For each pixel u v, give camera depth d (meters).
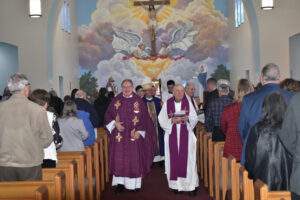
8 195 4.56
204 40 21.70
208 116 8.34
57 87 17.25
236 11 19.77
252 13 14.44
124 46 21.84
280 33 14.31
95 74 21.89
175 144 8.80
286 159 4.99
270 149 4.98
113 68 21.86
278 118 5.02
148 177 10.42
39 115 5.52
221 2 21.67
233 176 5.61
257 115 5.69
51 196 4.68
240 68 19.34
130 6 21.86
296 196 4.48
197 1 21.73
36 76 14.39
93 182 8.12
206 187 9.20
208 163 8.87
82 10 21.92
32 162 5.50
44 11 14.29
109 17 21.89
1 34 13.84
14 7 14.23
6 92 8.20
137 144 9.01
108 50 21.91
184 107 8.86
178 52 21.77
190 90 10.78
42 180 5.14
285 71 14.37
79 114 8.29
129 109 9.02
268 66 5.75
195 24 21.75
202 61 21.72
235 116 6.86
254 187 4.27
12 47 14.55
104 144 9.97
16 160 5.45
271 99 5.05
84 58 21.92
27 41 14.31
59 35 17.84
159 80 20.70
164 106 8.95
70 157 6.77
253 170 5.08
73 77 20.88
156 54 21.80
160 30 21.81
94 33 21.89
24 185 4.57
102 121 12.05
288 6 14.27
